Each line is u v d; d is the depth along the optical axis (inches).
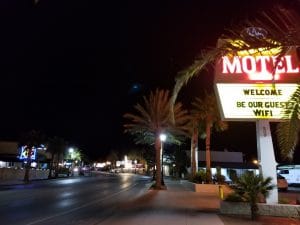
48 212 749.3
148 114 1551.4
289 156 290.4
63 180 2578.7
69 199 1066.1
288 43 313.1
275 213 649.6
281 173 1953.7
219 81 714.8
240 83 713.0
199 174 1422.2
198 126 1604.3
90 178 3061.0
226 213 673.6
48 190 1460.4
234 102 712.4
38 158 3080.7
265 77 708.7
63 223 595.2
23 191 1385.3
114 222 552.1
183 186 1685.5
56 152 2935.5
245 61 717.3
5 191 1375.5
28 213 730.2
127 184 2030.0
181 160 2817.4
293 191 1497.3
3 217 668.7
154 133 1568.7
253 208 609.6
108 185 1907.0
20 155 2674.7
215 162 2755.9
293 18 313.7
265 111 703.7
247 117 706.8
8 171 2298.2
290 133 289.9
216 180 1487.5
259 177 625.9
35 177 2645.2
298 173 1900.8
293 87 696.4
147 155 3469.5
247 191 618.5
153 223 542.0
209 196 1064.2
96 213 734.5
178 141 1675.7
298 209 641.6
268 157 703.1
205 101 1473.9
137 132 1608.0
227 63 719.7
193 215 633.6
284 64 701.9
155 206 780.6
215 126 1523.1
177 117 1505.9
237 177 650.2
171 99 348.2
